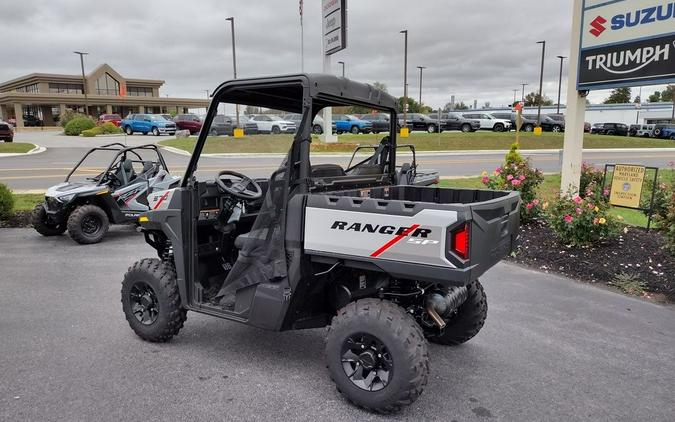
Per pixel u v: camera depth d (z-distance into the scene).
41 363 3.73
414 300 3.53
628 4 7.23
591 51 7.77
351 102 3.68
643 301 5.19
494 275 6.03
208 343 4.11
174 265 4.15
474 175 16.00
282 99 3.81
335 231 3.07
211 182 4.06
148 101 67.88
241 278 3.55
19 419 3.00
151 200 4.02
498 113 41.50
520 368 3.72
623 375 3.63
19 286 5.60
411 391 2.92
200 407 3.15
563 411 3.16
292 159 3.22
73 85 69.31
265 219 3.39
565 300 5.20
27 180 14.54
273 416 3.06
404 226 2.86
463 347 4.08
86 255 7.04
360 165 4.09
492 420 3.05
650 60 7.07
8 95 58.94
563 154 8.45
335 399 3.26
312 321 3.57
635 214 8.98
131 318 4.13
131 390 3.35
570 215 6.61
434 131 38.84
